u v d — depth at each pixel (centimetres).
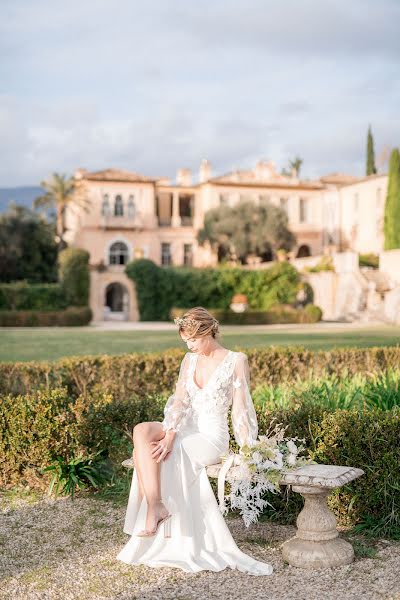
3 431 552
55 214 6334
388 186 4375
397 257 4034
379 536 429
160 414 571
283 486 468
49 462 538
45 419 544
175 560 386
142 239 5509
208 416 418
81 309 3869
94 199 5403
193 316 423
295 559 379
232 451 483
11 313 3706
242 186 5562
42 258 5694
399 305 3778
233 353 425
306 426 482
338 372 970
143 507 400
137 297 4359
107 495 527
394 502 436
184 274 4356
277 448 392
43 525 458
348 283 4134
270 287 4397
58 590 348
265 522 465
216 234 5125
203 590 348
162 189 5625
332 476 373
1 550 409
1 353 1855
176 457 399
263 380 931
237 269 4359
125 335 2692
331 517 390
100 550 409
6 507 502
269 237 5109
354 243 5369
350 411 481
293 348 973
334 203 5588
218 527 396
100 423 557
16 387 831
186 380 427
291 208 5706
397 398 575
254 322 3881
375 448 442
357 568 374
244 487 390
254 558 395
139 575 370
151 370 870
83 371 862
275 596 338
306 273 4494
